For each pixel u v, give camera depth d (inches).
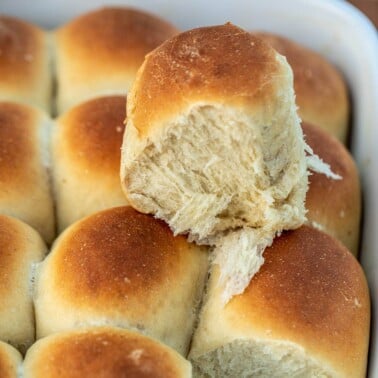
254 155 17.9
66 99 22.3
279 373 18.5
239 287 18.4
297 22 24.1
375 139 21.4
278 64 17.9
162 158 18.4
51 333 18.2
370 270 20.0
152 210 19.0
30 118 20.9
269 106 17.6
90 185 20.0
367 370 18.7
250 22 24.5
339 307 18.3
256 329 18.1
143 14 23.1
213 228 18.9
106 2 24.5
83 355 17.3
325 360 18.0
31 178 20.0
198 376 18.8
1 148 20.0
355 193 20.8
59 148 20.5
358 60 23.2
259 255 18.7
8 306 18.3
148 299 18.1
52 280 18.4
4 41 22.3
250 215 18.7
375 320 19.1
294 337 18.0
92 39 22.5
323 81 22.7
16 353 17.8
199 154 18.3
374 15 26.1
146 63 18.4
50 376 17.3
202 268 19.1
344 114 22.8
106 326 17.8
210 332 18.4
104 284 18.1
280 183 18.3
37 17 24.7
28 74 22.1
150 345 17.5
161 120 17.9
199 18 24.6
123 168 18.7
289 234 19.0
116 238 18.6
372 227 20.6
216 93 17.6
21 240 19.0
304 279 18.4
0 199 19.6
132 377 17.1
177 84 17.8
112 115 20.6
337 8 23.5
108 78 22.1
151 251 18.5
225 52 17.9
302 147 18.5
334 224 20.2
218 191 18.6
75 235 18.8
